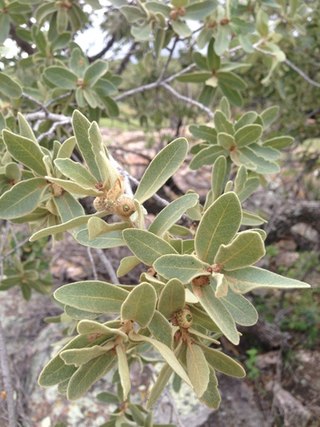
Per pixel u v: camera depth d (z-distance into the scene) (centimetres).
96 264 112
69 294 22
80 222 25
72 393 22
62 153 30
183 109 110
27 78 76
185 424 92
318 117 115
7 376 47
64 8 61
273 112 56
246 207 101
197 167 46
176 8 54
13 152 30
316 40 98
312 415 99
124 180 28
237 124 48
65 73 54
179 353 24
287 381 108
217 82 62
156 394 24
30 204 31
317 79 108
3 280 67
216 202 22
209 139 50
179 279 22
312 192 123
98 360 23
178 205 26
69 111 62
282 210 107
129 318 22
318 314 121
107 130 145
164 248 23
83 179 26
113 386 97
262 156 46
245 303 24
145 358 54
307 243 139
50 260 111
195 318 24
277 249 136
